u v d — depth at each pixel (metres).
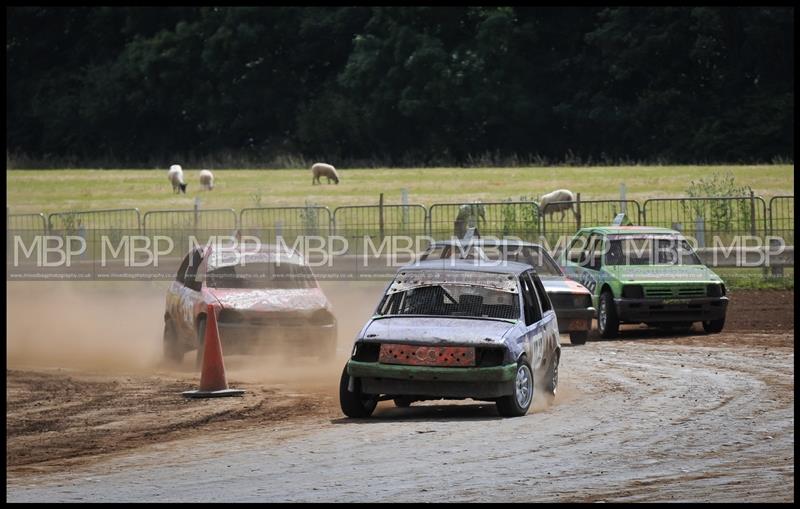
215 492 34.03
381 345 46.88
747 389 53.53
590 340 77.19
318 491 33.94
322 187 174.50
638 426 44.41
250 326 62.00
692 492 33.34
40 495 33.94
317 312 63.94
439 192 163.88
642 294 76.69
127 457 40.06
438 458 38.78
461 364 46.06
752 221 109.25
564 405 50.38
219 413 49.22
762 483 34.56
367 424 46.16
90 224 134.62
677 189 158.12
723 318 78.25
